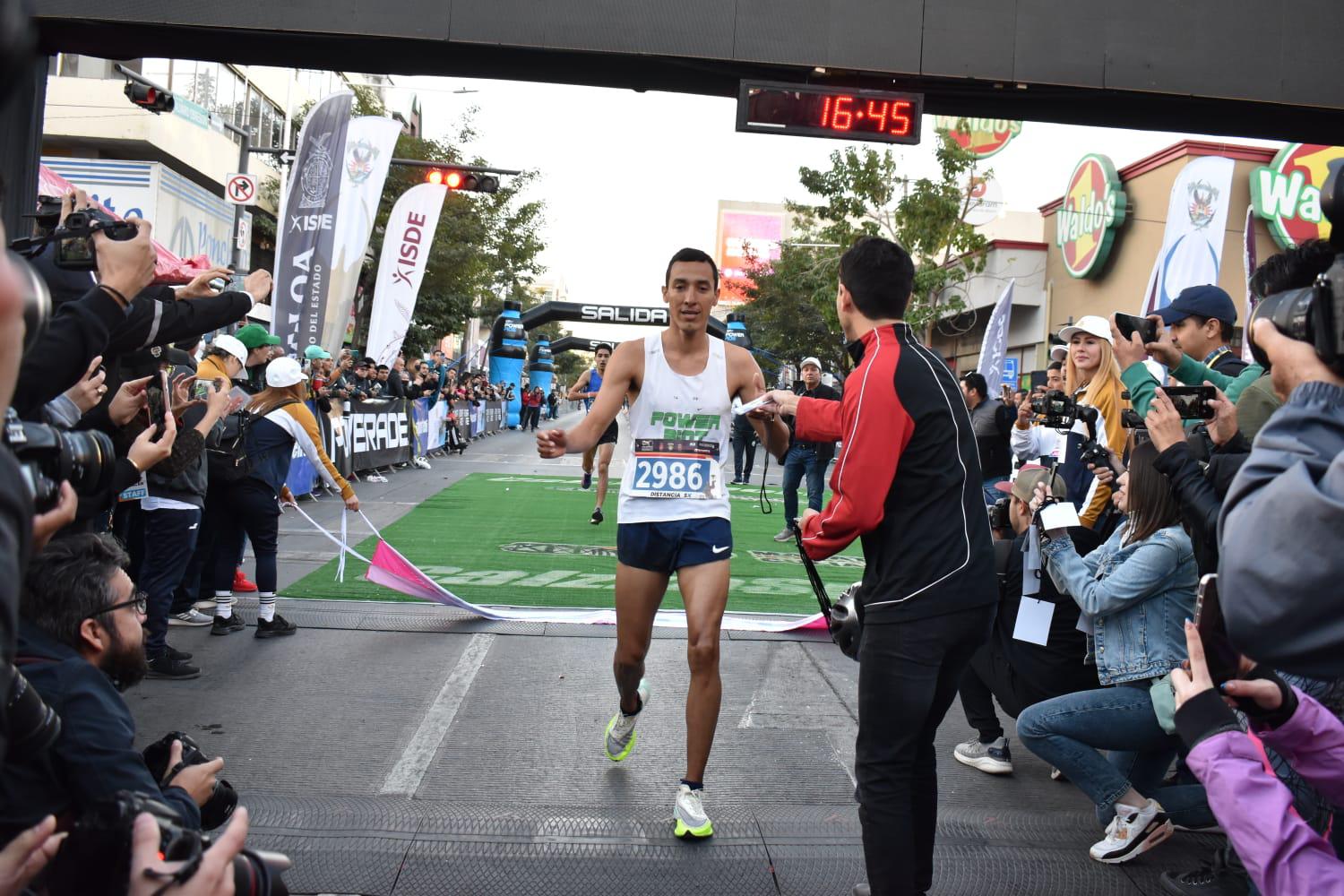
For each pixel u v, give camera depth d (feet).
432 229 55.72
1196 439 10.96
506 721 15.44
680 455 12.41
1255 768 6.32
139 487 15.93
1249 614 4.89
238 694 16.30
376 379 56.95
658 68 20.97
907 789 9.19
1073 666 12.94
